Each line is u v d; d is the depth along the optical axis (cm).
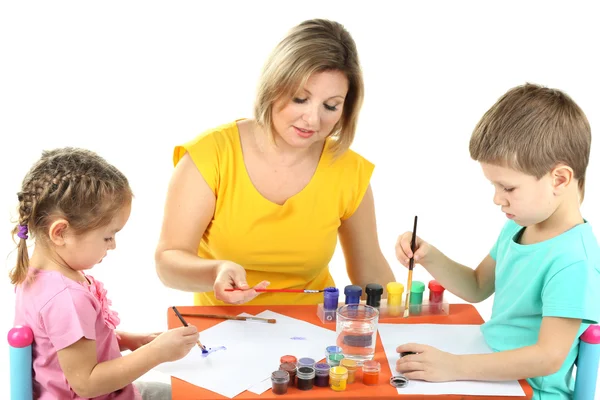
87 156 180
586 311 174
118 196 177
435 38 463
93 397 172
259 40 456
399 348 180
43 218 172
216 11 455
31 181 175
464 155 455
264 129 215
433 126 467
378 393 169
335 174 230
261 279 233
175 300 356
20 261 174
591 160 401
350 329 181
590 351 180
